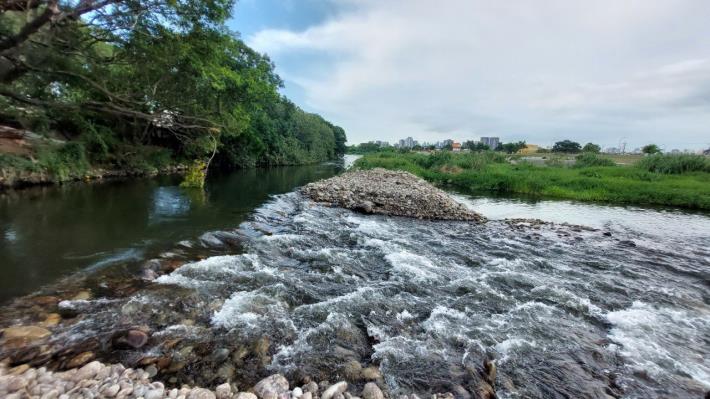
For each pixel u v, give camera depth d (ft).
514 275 26.22
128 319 15.94
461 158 151.64
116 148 74.54
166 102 54.44
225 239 30.60
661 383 13.93
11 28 38.22
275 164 174.09
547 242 38.96
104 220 34.60
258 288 20.59
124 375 11.88
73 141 64.08
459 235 40.47
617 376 14.26
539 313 19.90
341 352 14.66
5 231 29.01
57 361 12.57
